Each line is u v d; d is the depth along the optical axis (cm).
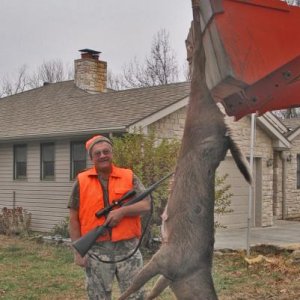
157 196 1032
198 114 231
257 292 796
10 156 1641
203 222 226
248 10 242
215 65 241
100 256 404
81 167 1419
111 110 1420
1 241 1323
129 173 420
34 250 1183
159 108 1283
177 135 1347
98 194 404
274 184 1867
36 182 1552
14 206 1619
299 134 1905
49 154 1524
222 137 229
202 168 227
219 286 824
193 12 236
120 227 404
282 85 247
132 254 396
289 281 864
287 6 245
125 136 1145
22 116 1733
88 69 1862
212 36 240
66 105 1677
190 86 237
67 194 1453
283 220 1845
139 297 402
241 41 240
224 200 1191
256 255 1071
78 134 1350
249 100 249
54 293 804
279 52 242
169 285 237
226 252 1109
